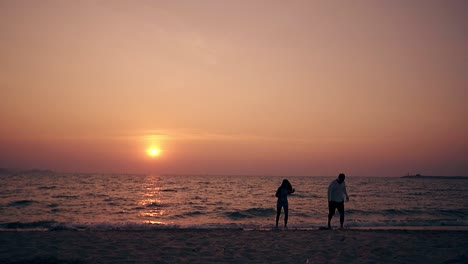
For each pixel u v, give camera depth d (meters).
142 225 15.55
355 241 10.61
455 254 8.88
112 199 32.41
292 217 20.23
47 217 19.14
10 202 27.75
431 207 27.25
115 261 7.95
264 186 68.62
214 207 26.28
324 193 45.44
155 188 55.88
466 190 62.88
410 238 11.24
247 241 10.62
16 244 9.84
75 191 44.09
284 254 8.85
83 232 12.30
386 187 72.19
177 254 8.79
